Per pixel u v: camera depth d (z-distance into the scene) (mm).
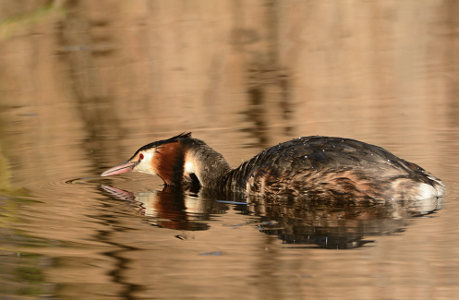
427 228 10734
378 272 9297
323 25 28422
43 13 14414
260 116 18422
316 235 10680
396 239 10320
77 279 9445
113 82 22406
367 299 8633
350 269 9438
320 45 26078
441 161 14266
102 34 27297
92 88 21844
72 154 15781
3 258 10102
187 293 9008
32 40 27000
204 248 10320
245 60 24531
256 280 9234
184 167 14305
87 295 9055
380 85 21031
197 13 29734
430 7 30391
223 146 15961
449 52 24344
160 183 14469
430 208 11688
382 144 15562
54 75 23141
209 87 21625
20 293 9180
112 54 25188
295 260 9766
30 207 12352
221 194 13438
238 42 26625
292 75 22562
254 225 11289
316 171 12359
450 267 9359
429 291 8797
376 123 17266
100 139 16938
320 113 18453
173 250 10258
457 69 22266
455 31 26922
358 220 11305
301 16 29375
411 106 18703
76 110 19594
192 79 22531
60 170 14672
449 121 17141
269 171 12852
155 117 18688
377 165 12172
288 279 9211
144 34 27156
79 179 14164
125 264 9859
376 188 11961
